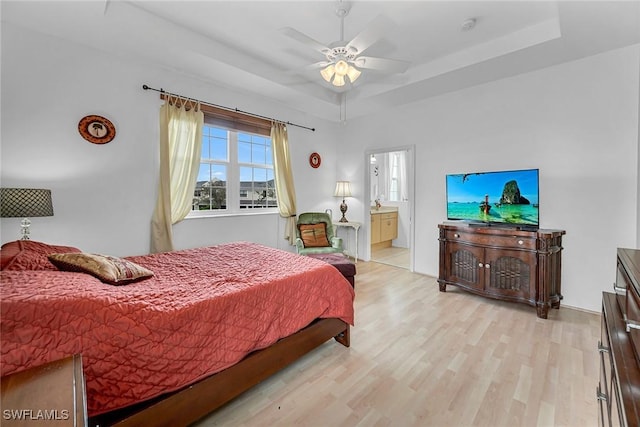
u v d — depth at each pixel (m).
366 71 3.49
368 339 2.27
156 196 3.07
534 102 3.02
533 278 2.65
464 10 2.30
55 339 1.01
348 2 2.21
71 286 1.20
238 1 2.24
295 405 1.56
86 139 2.61
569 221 2.83
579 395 1.60
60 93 2.47
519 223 2.95
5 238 2.28
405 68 2.39
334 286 2.07
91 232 2.66
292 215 4.38
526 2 2.19
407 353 2.06
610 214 2.61
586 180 2.73
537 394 1.62
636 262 1.13
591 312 2.73
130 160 2.88
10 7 2.04
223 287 1.62
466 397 1.61
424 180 4.03
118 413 1.15
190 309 1.34
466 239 3.13
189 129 3.23
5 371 0.90
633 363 0.82
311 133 4.79
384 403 1.57
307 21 2.51
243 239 3.89
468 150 3.55
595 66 2.65
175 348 1.27
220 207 3.76
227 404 1.57
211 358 1.38
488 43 2.78
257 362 1.59
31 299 1.01
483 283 2.99
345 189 4.91
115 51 2.68
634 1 1.87
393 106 4.30
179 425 1.28
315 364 1.94
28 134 2.33
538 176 2.84
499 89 3.27
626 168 2.52
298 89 3.67
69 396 0.75
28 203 2.01
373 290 3.45
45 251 1.67
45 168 2.41
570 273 2.85
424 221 4.07
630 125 2.49
